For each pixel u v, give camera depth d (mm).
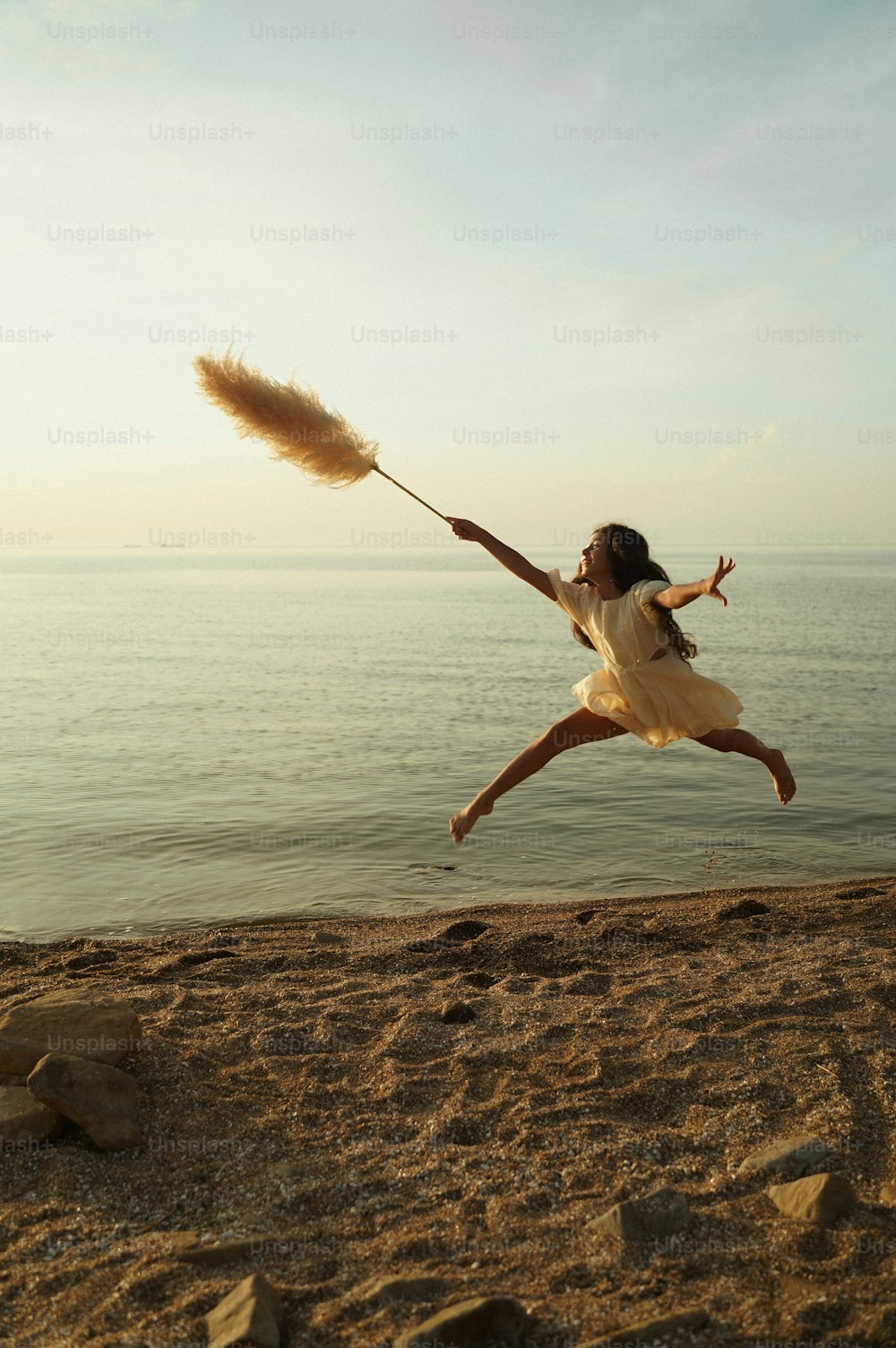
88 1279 3523
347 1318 3211
